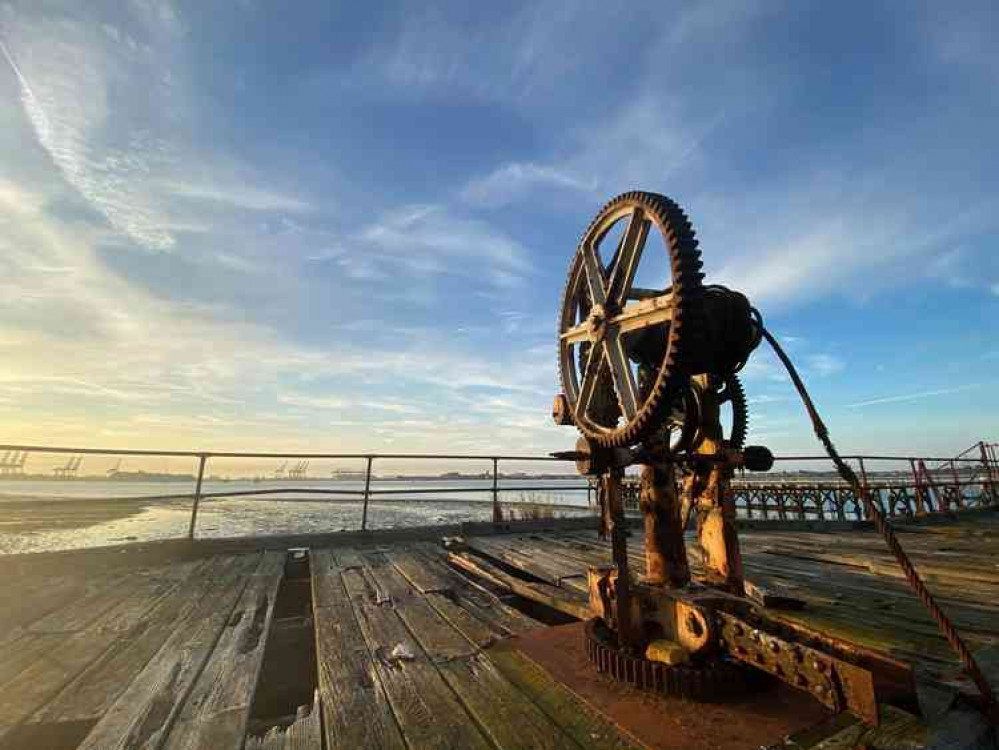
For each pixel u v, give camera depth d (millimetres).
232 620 3916
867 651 2203
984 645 3178
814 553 6848
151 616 4008
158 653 3170
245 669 2918
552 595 4539
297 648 3770
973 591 4711
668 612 2643
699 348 2568
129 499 6297
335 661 3006
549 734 2133
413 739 2133
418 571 5672
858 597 4457
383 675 2803
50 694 2580
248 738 2199
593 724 2193
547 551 7066
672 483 2941
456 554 6797
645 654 2625
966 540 8266
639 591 2824
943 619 2131
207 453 7023
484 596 4582
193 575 5586
